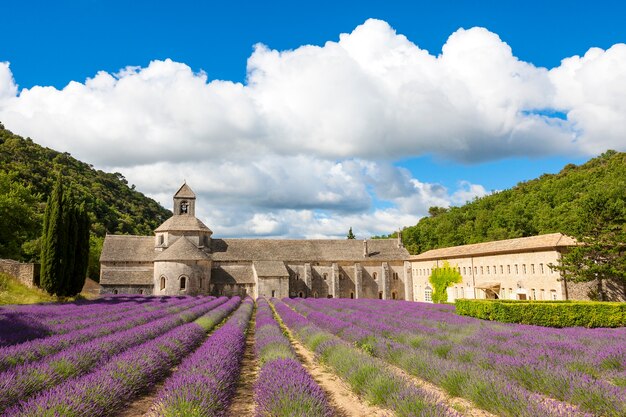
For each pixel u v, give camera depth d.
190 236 63.38
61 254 37.62
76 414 6.98
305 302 48.50
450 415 7.25
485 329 20.48
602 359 12.44
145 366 10.65
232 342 14.05
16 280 36.12
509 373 10.95
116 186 156.75
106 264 59.44
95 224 97.38
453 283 53.56
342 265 68.69
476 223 84.62
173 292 56.41
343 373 11.84
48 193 91.69
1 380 8.27
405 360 12.99
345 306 40.88
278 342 15.32
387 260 69.44
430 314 31.28
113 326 18.78
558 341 15.86
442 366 11.39
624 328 22.47
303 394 8.05
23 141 133.62
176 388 8.20
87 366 10.98
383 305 43.00
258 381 10.05
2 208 46.75
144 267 60.78
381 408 9.23
